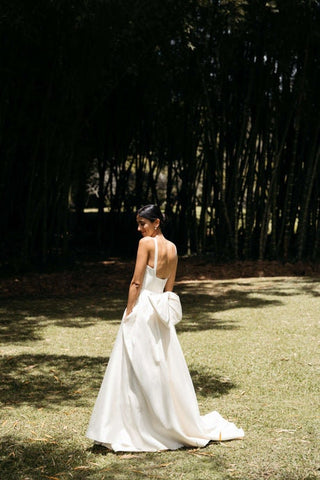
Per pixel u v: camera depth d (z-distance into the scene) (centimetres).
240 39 1328
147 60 1338
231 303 947
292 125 1462
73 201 2062
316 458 343
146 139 1667
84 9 1030
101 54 1248
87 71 1275
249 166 1395
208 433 377
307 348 641
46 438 382
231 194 1460
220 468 330
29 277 1196
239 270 1320
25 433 391
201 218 1598
